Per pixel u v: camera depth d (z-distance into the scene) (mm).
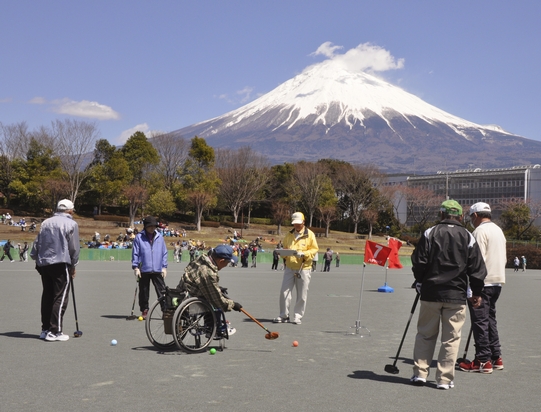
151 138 108438
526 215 110250
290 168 116062
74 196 90562
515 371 8312
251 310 15594
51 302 10172
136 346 9531
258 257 63594
